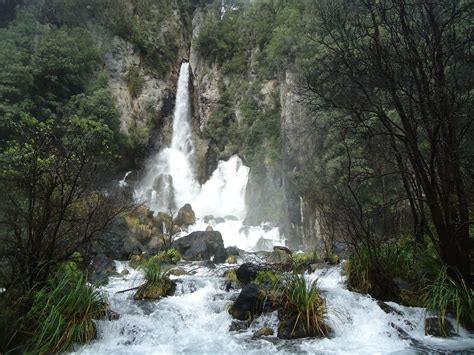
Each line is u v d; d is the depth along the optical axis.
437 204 7.52
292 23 24.81
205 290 9.22
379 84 8.09
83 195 8.64
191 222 22.02
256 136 28.02
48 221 6.99
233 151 30.05
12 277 6.60
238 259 14.96
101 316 7.00
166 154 31.52
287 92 23.05
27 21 26.06
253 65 30.41
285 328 6.72
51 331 6.03
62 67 23.66
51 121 9.32
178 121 33.16
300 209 20.00
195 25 38.38
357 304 7.48
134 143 28.66
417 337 6.68
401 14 7.63
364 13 8.69
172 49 35.38
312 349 6.10
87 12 30.03
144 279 9.77
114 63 30.08
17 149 8.65
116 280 10.93
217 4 38.62
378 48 7.78
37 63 22.89
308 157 20.03
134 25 32.16
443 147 7.55
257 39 30.55
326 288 8.36
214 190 29.61
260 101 28.36
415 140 7.64
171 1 37.59
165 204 26.70
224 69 32.78
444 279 7.20
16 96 20.83
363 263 8.54
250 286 7.71
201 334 7.02
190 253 14.91
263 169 26.11
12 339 5.89
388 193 12.60
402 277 8.41
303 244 19.45
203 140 31.97
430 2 7.52
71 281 7.08
